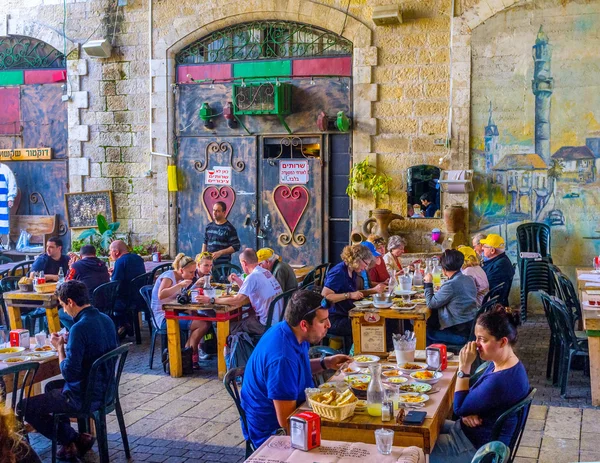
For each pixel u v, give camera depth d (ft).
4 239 41.68
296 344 12.95
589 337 19.63
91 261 27.27
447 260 21.35
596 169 31.68
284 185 36.60
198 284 24.61
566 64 31.68
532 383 22.13
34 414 15.55
